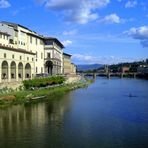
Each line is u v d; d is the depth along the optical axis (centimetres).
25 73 14925
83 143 6159
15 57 13425
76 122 7944
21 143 6156
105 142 6216
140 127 7400
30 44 17500
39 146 5988
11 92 12250
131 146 5981
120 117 8606
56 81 16938
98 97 13600
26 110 9675
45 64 19788
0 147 5931
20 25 16450
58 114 9069
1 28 15062
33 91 13300
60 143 6153
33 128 7288
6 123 7806
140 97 13675
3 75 12700
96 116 8762
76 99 12688
